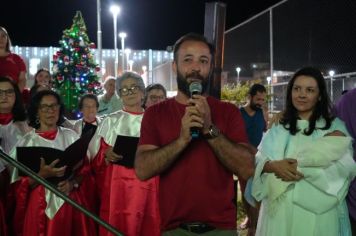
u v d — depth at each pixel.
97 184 4.54
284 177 3.17
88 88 10.86
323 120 3.32
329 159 3.09
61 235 4.02
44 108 4.23
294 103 3.35
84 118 5.45
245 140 2.50
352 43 6.86
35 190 4.01
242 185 4.91
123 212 4.26
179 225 2.39
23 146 4.02
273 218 3.22
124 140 4.25
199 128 2.27
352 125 3.36
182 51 2.42
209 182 2.39
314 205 3.11
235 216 2.48
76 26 10.98
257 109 5.60
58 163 3.83
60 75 10.71
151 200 4.30
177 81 2.48
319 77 3.32
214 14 4.32
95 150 4.52
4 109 4.39
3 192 4.16
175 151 2.28
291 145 3.31
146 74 23.34
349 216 3.39
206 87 2.46
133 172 4.27
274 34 9.36
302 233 3.14
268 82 9.77
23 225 4.03
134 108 4.66
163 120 2.48
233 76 12.05
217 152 2.33
